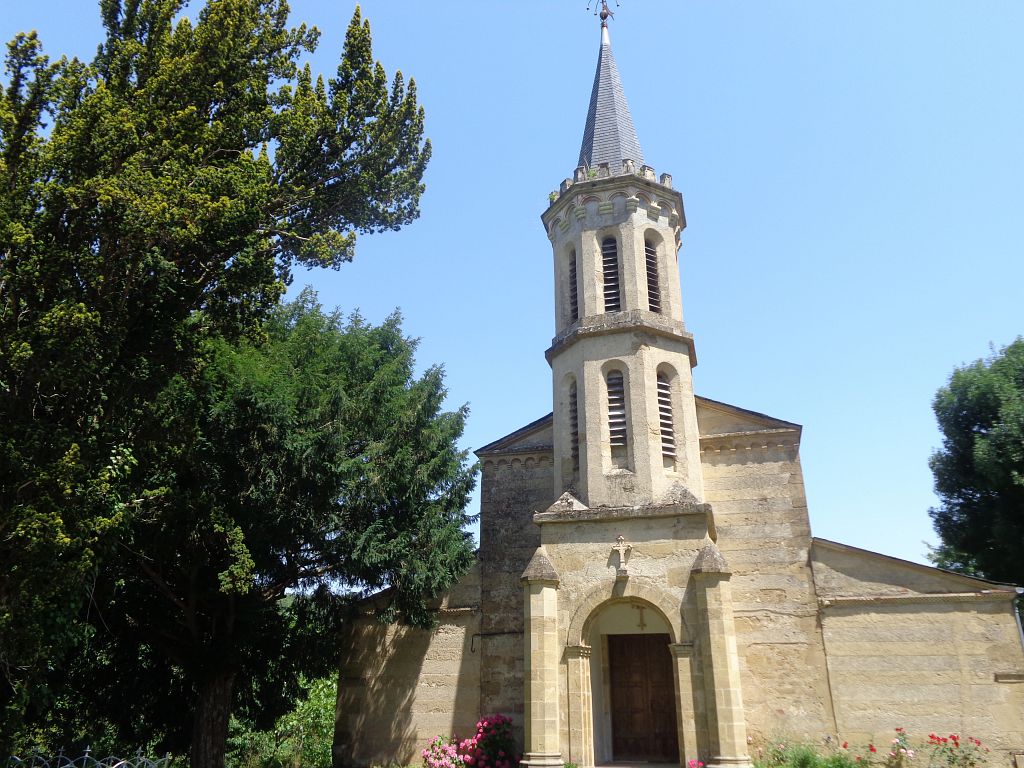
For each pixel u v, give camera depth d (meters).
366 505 23.28
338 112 20.69
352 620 26.27
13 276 14.57
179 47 18.28
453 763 23.17
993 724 21.42
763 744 23.00
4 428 14.23
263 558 22.33
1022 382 30.38
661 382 25.64
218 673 22.84
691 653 20.36
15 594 14.02
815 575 24.50
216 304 18.67
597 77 33.09
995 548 31.56
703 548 21.33
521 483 28.22
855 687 22.88
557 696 20.83
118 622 22.86
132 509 17.56
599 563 22.12
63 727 25.02
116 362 16.41
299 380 23.14
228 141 18.45
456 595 27.16
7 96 15.23
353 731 25.95
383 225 22.97
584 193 27.52
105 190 14.64
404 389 27.14
